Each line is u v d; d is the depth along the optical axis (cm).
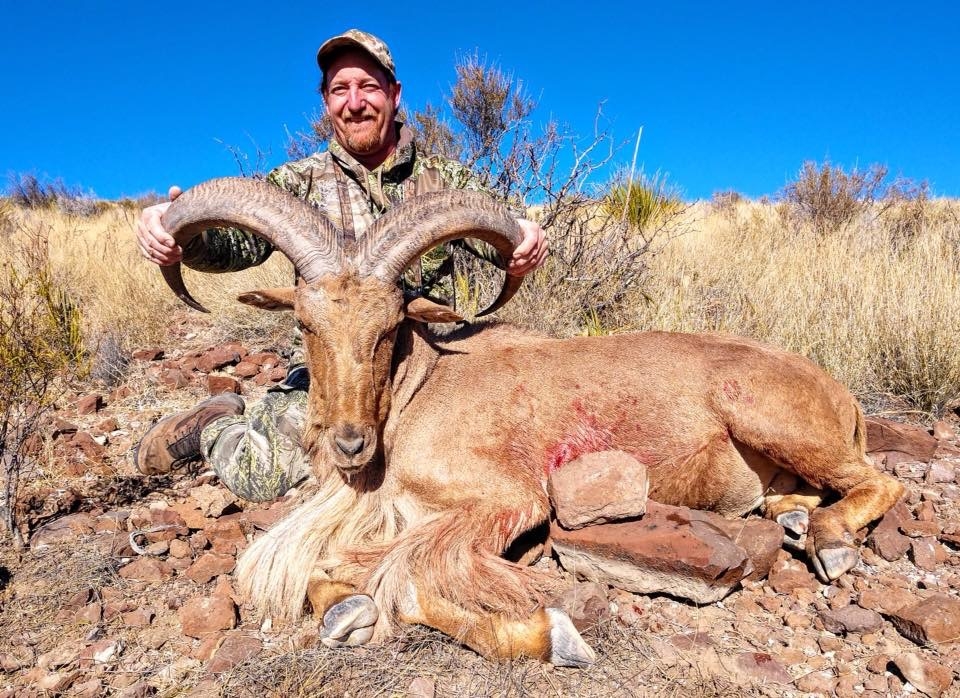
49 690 111
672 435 150
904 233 405
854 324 244
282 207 130
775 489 157
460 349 156
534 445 148
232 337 297
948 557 144
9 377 165
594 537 138
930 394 219
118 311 306
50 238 412
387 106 175
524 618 121
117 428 215
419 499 144
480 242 175
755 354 152
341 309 128
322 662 116
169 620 129
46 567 142
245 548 151
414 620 125
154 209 139
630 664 117
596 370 152
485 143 336
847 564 135
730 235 400
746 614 130
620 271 276
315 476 153
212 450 170
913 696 108
